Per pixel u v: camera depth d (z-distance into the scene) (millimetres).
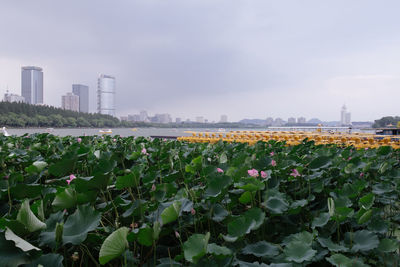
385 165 4145
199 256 1777
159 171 3777
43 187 3059
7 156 4668
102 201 3129
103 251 1617
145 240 1952
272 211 2643
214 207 2682
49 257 1670
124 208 2574
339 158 4820
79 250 2314
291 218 3160
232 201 3006
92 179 2482
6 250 1515
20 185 2631
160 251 2463
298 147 6148
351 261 1940
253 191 2643
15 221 1613
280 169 3795
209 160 5289
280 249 2316
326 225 2727
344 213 2432
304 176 3775
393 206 3797
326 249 2295
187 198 2658
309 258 1915
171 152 5309
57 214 2172
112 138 9883
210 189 2787
